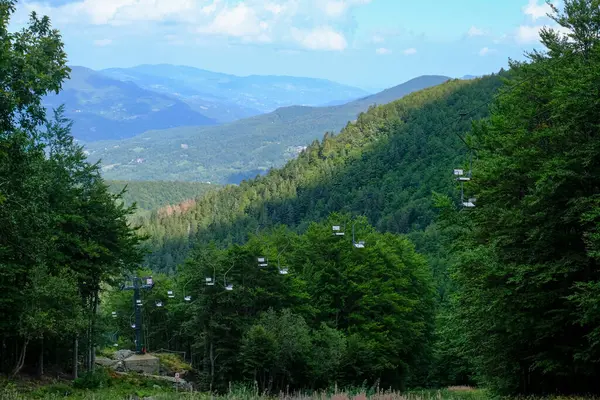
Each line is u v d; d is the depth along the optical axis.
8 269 29.00
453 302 30.38
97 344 39.84
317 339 45.53
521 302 23.12
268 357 42.25
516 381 27.95
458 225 30.66
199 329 49.03
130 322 72.38
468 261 25.06
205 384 46.22
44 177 30.55
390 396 17.50
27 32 24.16
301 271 54.28
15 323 31.19
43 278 31.33
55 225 34.25
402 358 56.66
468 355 32.44
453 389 56.84
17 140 23.38
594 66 22.22
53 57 24.09
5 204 24.14
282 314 46.66
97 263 37.78
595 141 22.03
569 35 26.81
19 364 32.22
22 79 22.03
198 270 49.88
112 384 36.53
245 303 48.84
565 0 26.92
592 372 22.38
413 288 59.44
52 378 35.31
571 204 22.53
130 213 40.25
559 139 23.84
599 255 19.30
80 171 38.00
